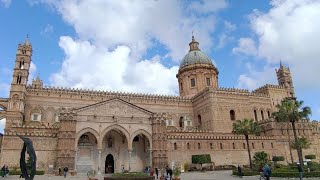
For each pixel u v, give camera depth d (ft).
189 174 192.44
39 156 203.00
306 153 296.30
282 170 164.55
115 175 127.85
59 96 268.82
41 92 263.90
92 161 229.45
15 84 246.68
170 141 241.35
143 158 247.70
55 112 262.47
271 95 336.49
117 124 221.66
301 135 298.56
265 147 274.57
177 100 319.68
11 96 241.96
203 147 251.19
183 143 245.45
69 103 270.05
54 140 210.59
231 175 175.22
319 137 313.53
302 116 191.83
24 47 262.67
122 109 227.20
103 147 236.43
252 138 272.31
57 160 196.13
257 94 327.06
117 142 242.37
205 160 231.50
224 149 257.55
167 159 227.40
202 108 308.19
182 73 356.38
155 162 220.43
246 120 225.76
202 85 341.00
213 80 348.18
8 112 236.63
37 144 205.26
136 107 231.71
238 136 266.77
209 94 298.97
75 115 209.67
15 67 253.03
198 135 260.01
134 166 242.37
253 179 144.66
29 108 255.09
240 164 257.96
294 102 197.36
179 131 264.93
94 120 216.13
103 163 232.53
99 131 215.10
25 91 253.44
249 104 316.19
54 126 235.20
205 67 347.77
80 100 275.18
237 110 305.94
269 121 289.94
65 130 203.41
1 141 220.02
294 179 136.36
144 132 228.63
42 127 224.94
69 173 193.57
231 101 306.35
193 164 240.12
